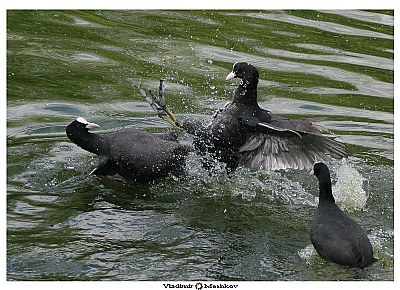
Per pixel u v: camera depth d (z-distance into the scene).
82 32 16.50
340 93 14.03
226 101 13.59
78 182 10.98
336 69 15.01
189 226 9.74
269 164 10.74
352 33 16.88
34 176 10.99
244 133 10.95
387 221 9.96
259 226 9.83
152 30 16.81
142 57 15.32
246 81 11.07
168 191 10.91
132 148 11.14
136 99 13.66
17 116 12.80
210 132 11.07
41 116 12.85
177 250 9.06
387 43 16.31
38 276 8.38
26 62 14.80
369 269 8.66
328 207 9.21
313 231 9.05
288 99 13.71
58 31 16.48
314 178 11.48
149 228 9.61
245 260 8.87
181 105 13.34
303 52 15.75
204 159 11.32
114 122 12.76
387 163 11.61
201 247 9.16
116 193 10.74
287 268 8.71
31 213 9.90
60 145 12.04
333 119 12.98
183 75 14.51
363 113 13.27
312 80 14.54
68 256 8.80
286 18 17.81
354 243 8.71
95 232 9.45
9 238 9.18
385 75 14.78
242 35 16.59
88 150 11.41
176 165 11.12
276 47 15.98
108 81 14.27
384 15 18.16
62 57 15.14
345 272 8.60
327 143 10.21
